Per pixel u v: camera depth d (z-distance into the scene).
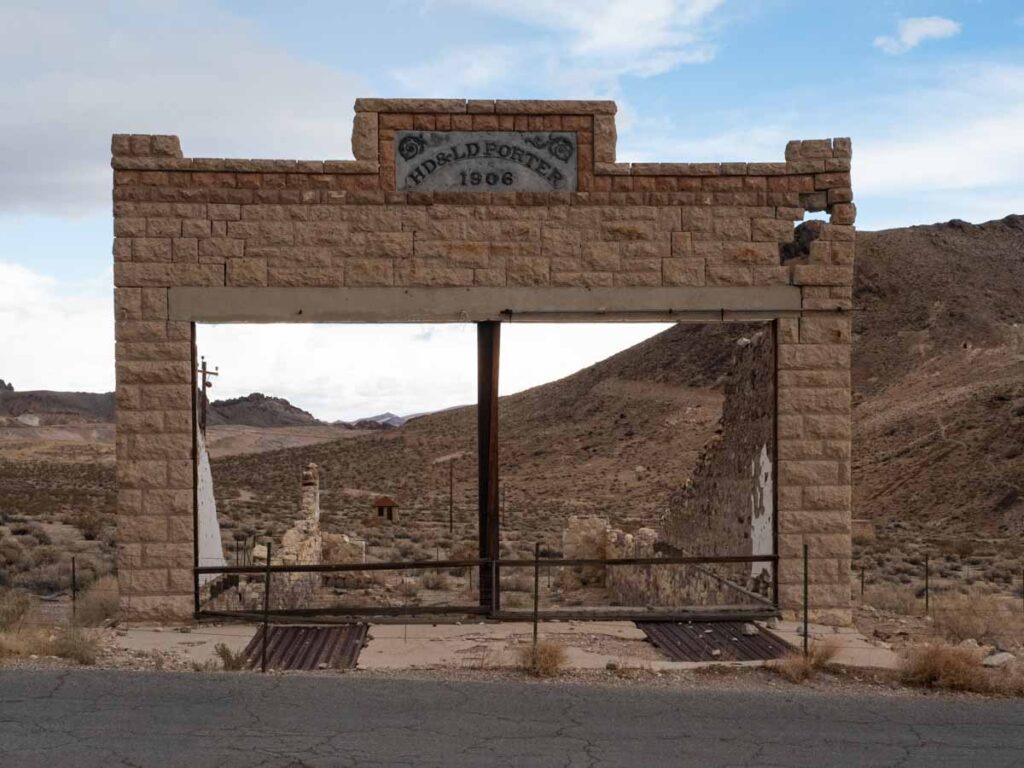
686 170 16.11
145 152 15.41
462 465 102.50
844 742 9.45
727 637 15.05
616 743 9.15
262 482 90.19
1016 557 41.47
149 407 15.38
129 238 15.39
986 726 10.22
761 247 16.17
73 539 37.38
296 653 13.66
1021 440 62.44
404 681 11.44
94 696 10.17
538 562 13.52
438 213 15.80
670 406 112.69
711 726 9.88
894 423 80.38
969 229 154.00
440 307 15.75
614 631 15.40
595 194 16.02
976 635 16.22
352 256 15.68
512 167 15.93
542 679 12.19
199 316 15.45
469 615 16.09
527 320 15.84
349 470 102.81
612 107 16.05
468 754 8.64
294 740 8.88
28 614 16.58
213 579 18.22
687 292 16.03
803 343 16.17
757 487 17.66
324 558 28.69
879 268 134.88
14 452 134.25
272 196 15.62
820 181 16.27
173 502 15.36
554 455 104.88
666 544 23.59
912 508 60.41
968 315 120.31
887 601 20.12
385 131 15.80
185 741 8.73
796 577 16.03
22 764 7.98
